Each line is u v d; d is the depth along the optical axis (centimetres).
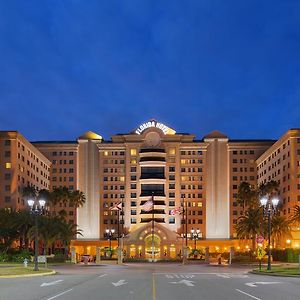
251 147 19112
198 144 18975
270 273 5125
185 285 3547
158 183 18512
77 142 19338
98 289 3162
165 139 18938
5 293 2866
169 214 18425
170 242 16512
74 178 19125
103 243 17600
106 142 19312
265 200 6069
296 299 2525
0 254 8812
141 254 16475
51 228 10562
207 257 10575
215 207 18612
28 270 5391
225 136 19175
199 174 18850
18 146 14975
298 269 5806
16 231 10862
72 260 9762
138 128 19438
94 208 18762
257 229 11769
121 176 18875
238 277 4706
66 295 2733
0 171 14625
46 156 19288
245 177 19000
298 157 14362
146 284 3650
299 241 13800
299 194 14225
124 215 18500
